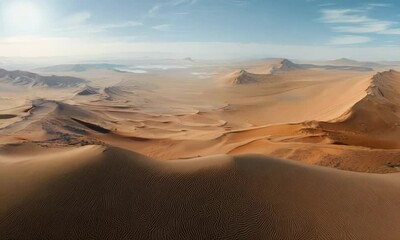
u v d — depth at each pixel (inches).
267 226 579.5
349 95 3270.2
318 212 618.8
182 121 3048.7
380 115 2108.8
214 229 572.4
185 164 753.0
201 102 5036.9
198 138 1866.4
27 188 661.3
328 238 558.3
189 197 639.1
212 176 692.7
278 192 664.4
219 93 6112.2
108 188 656.4
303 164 812.6
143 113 3447.3
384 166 981.8
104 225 576.7
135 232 564.7
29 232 563.2
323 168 813.2
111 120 2709.2
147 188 660.7
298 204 636.1
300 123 1967.3
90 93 5629.9
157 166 741.9
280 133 1774.1
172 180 684.1
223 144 1658.5
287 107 4067.4
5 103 4424.2
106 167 710.5
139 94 5989.2
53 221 582.6
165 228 572.7
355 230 578.9
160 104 4736.7
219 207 616.1
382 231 580.4
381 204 659.4
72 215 594.2
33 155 972.6
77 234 560.4
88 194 641.6
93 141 1609.3
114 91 6043.3
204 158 787.4
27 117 2087.8
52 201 624.7
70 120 2075.5
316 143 1374.3
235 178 689.6
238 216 598.2
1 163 791.1
